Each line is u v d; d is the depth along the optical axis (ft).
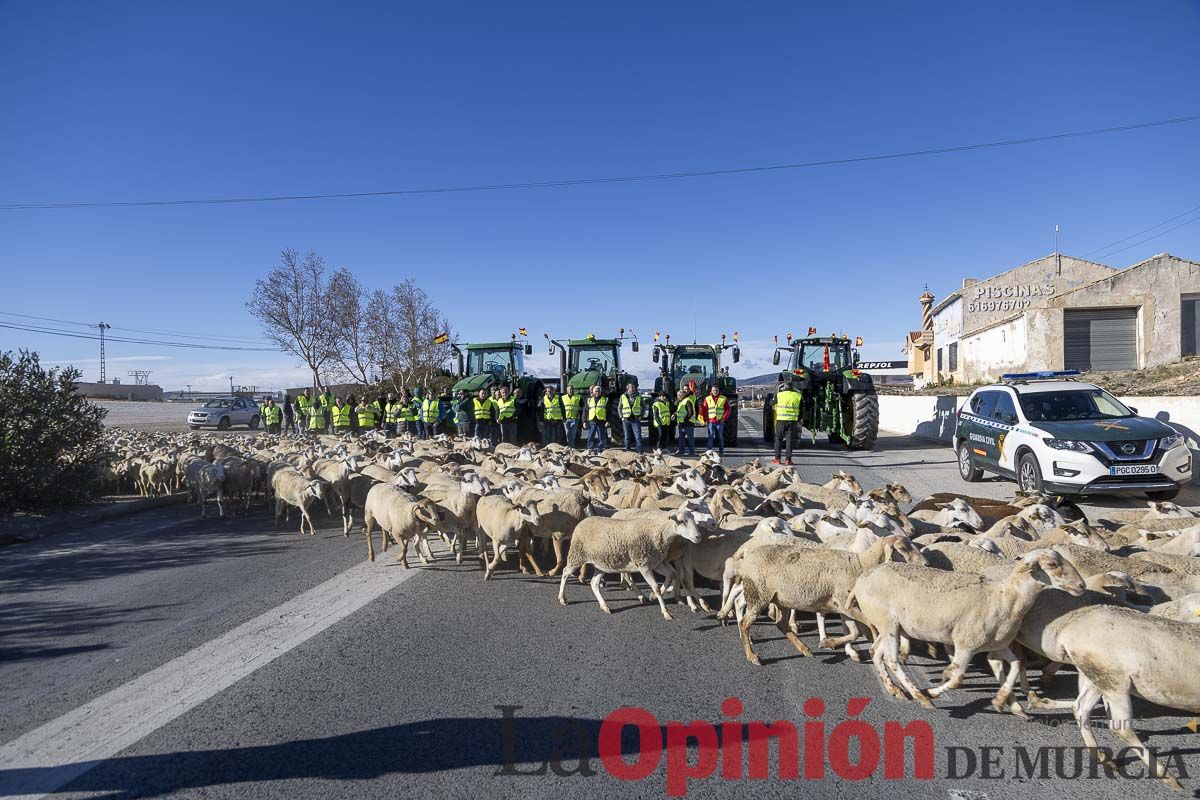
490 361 80.84
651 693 16.17
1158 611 14.93
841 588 17.83
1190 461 35.91
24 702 15.74
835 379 69.87
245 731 14.32
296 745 13.78
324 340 123.75
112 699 15.81
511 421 70.03
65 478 41.16
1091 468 35.68
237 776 12.69
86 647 19.08
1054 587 14.48
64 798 12.05
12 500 38.65
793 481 36.65
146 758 13.30
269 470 41.60
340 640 19.38
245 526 37.32
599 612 22.08
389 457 42.88
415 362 127.85
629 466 39.81
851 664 18.01
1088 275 124.26
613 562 22.04
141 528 36.91
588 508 25.82
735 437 76.59
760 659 18.26
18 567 28.27
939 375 140.36
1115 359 97.25
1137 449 35.65
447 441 58.44
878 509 23.08
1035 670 17.57
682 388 65.36
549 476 32.48
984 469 46.70
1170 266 94.73
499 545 25.96
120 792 12.20
